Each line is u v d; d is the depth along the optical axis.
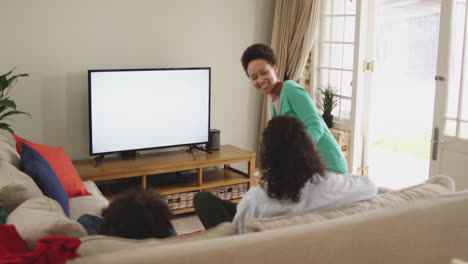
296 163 1.68
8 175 2.26
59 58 4.02
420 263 1.71
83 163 4.02
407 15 7.01
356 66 4.54
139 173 3.91
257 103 5.10
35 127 4.00
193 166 4.13
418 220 1.67
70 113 4.12
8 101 3.36
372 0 4.50
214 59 4.74
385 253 1.62
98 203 3.14
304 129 1.73
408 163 6.51
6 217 1.96
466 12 3.62
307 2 4.68
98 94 3.97
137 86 4.12
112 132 4.08
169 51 4.48
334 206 1.77
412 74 7.30
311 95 5.07
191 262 1.30
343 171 2.58
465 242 1.79
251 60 2.60
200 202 2.46
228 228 1.64
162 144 4.32
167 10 4.41
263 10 4.96
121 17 4.21
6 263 1.26
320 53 5.00
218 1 4.68
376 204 1.81
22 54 3.88
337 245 1.51
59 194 2.74
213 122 4.86
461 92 3.70
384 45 7.27
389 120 7.73
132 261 1.25
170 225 1.63
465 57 3.66
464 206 1.77
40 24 3.91
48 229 1.58
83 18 4.06
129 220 1.54
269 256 1.41
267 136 1.71
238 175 4.55
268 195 1.74
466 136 3.70
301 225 1.50
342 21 4.73
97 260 1.23
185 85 4.34
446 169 3.85
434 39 6.90
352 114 4.65
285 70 5.00
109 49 4.20
